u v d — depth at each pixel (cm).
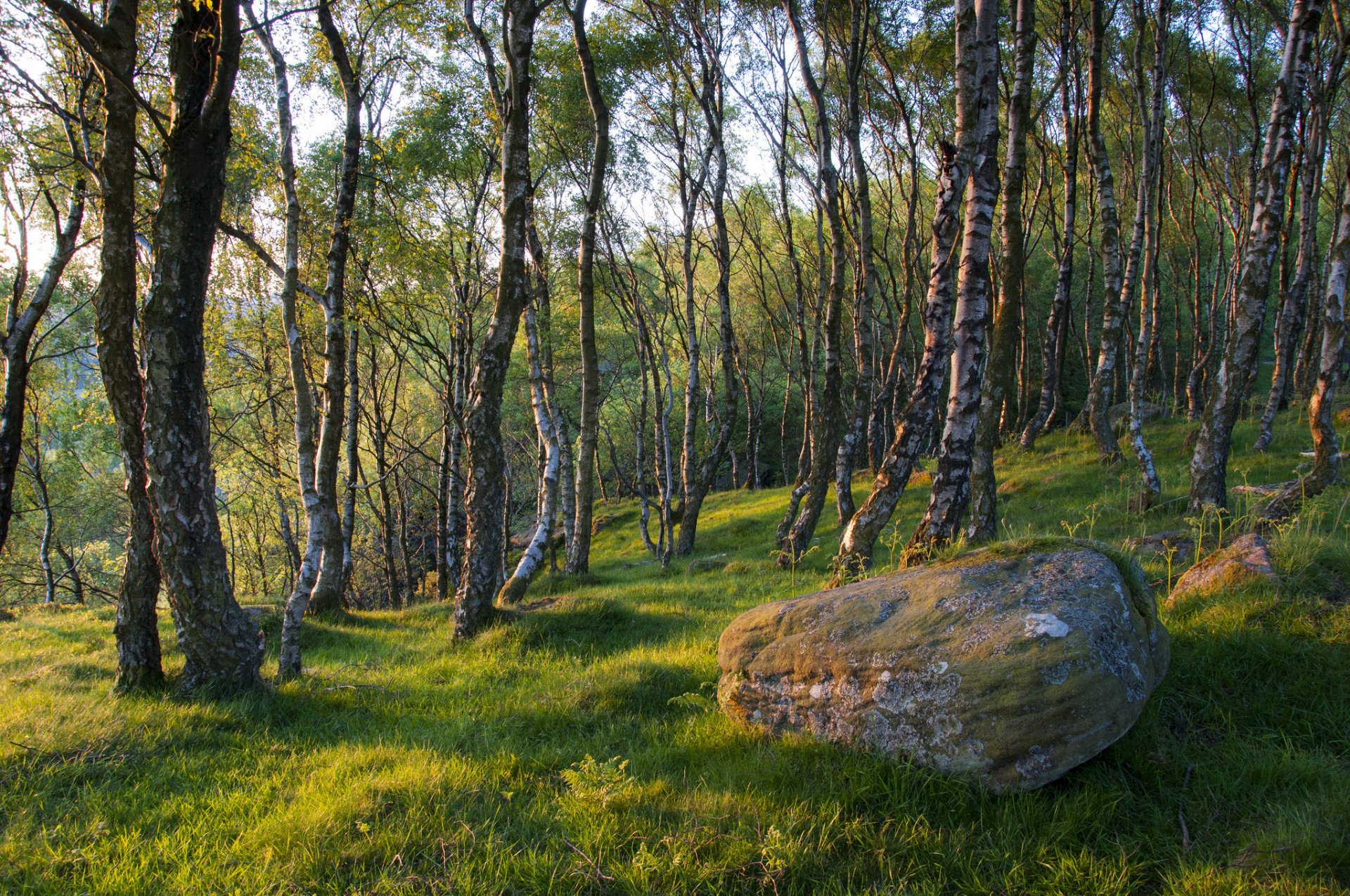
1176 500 1196
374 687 734
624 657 766
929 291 920
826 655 475
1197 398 2219
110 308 691
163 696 676
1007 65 2073
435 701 688
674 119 1914
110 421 2130
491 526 945
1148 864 355
